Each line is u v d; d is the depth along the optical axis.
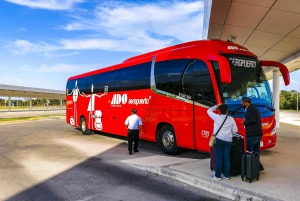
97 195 5.08
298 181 5.39
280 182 5.32
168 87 8.38
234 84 6.90
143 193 5.18
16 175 6.43
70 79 16.17
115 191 5.30
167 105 8.38
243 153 5.65
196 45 7.76
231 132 5.43
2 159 8.21
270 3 8.40
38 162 7.80
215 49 7.17
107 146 10.52
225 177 5.50
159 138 8.87
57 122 24.31
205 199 4.88
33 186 5.62
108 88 11.88
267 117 7.00
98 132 15.16
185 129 7.66
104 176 6.35
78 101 14.84
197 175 5.75
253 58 7.43
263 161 7.12
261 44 12.67
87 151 9.48
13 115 39.06
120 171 6.80
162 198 4.92
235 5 8.78
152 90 9.07
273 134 7.16
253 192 4.74
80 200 4.83
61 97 67.62
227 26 10.78
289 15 9.13
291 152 8.31
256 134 6.01
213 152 5.73
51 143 11.32
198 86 7.31
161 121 8.60
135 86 10.02
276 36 11.33
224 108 5.43
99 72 12.74
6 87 47.25
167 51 8.82
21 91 51.47
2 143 11.39
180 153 8.65
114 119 11.35
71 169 7.00
